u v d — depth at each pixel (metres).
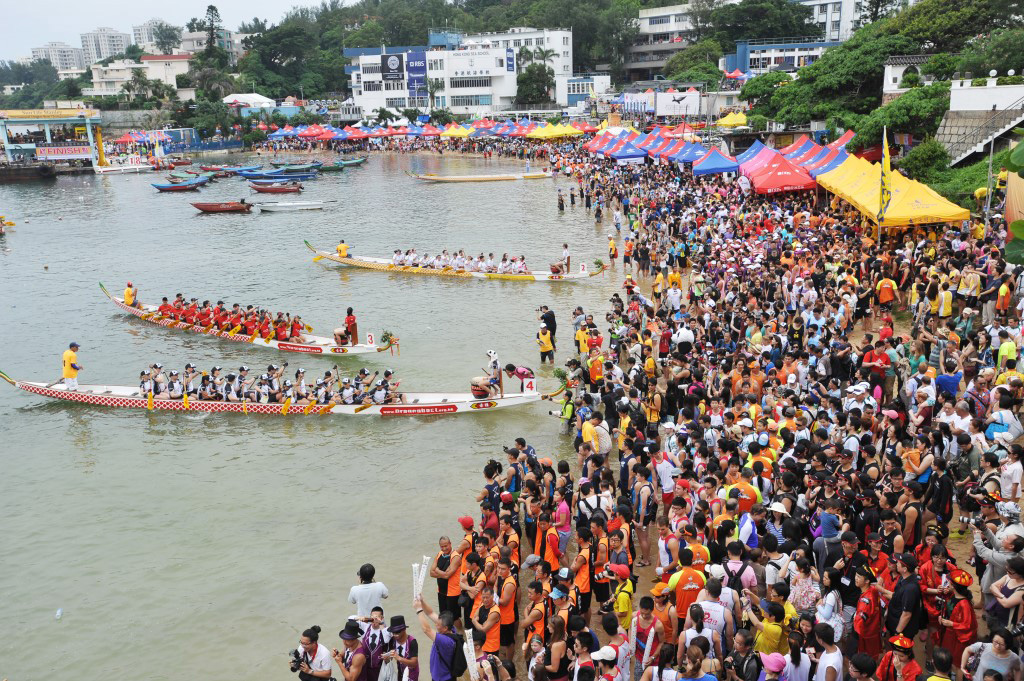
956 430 14.47
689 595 11.14
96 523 19.45
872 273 27.00
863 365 18.84
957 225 32.56
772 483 14.20
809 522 13.02
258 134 140.50
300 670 11.64
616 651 10.18
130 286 38.47
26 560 17.94
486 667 11.65
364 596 12.90
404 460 22.05
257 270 47.59
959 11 66.12
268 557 17.58
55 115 113.31
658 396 19.58
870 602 10.53
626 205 58.38
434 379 28.02
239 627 15.29
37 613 16.02
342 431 24.31
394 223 63.50
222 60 177.75
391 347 31.23
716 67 132.50
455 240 55.03
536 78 152.62
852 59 67.06
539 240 53.56
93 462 22.92
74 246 58.25
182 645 14.86
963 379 18.44
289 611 15.68
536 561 12.21
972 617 10.23
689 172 67.31
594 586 13.33
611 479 15.02
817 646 9.66
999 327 19.30
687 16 168.62
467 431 23.81
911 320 26.41
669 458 15.80
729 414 16.31
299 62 185.88
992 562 10.74
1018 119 43.25
